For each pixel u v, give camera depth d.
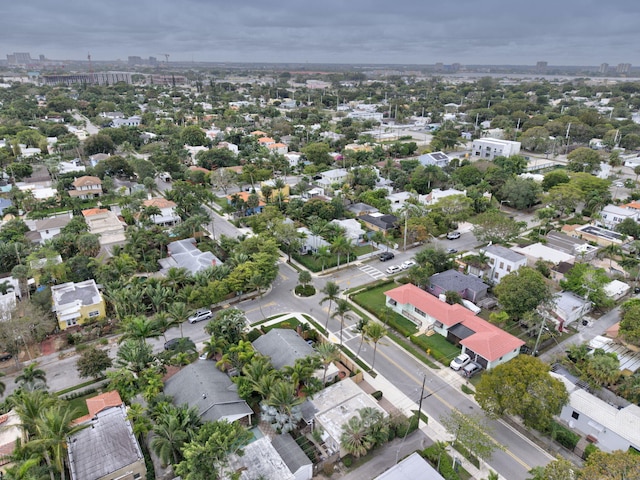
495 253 92.31
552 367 64.44
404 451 51.88
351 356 69.19
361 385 62.75
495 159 173.38
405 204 123.94
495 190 141.75
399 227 115.94
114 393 56.44
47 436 42.34
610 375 59.34
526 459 51.03
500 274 90.69
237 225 121.50
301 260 101.69
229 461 46.19
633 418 53.16
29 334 68.94
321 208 119.88
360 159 182.00
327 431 50.88
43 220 110.38
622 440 50.59
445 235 118.19
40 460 43.78
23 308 69.94
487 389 53.88
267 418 51.81
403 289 82.75
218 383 57.16
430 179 150.38
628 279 93.06
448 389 62.62
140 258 94.31
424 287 88.25
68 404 53.69
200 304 75.88
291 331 69.56
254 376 54.97
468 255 101.62
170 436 45.75
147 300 80.06
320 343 70.44
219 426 46.38
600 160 174.38
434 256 92.38
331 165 181.38
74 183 140.62
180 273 81.12
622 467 40.12
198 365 60.34
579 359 65.19
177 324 69.56
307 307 83.38
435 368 66.94
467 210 122.88
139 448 48.06
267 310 81.94
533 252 99.25
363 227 118.50
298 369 55.72
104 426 50.41
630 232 114.06
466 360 67.00
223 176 146.50
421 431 54.94
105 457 46.03
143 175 153.00
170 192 131.88
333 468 49.19
